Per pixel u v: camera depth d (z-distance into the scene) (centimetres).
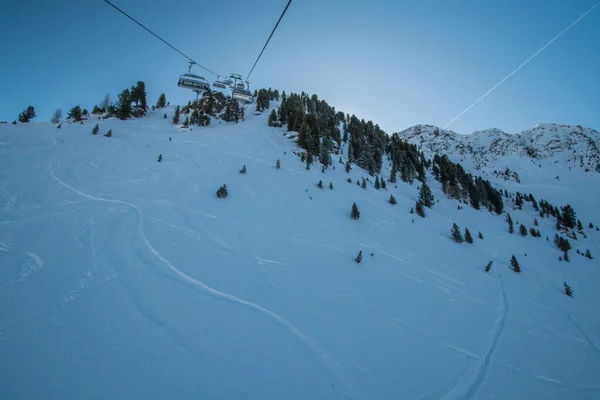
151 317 794
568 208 6844
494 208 6191
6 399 483
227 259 1305
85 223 1366
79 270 976
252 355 719
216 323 826
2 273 873
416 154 8256
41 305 761
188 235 1466
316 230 2033
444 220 3678
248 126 5831
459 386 795
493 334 1202
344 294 1227
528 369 988
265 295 1061
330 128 6419
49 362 577
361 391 676
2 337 622
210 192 2277
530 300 1847
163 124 5044
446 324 1179
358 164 5406
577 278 2873
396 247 2144
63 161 2222
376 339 932
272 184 2914
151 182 2189
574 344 1342
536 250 3669
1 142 2330
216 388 591
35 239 1132
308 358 754
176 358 653
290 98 7838
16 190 1583
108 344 659
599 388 970
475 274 2048
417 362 859
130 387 551
